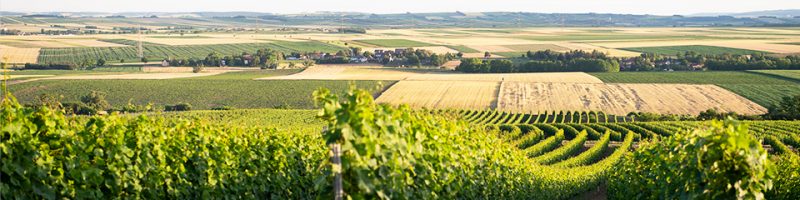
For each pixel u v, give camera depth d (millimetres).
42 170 7355
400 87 91250
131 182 8703
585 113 73188
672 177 11531
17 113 7242
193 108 80750
